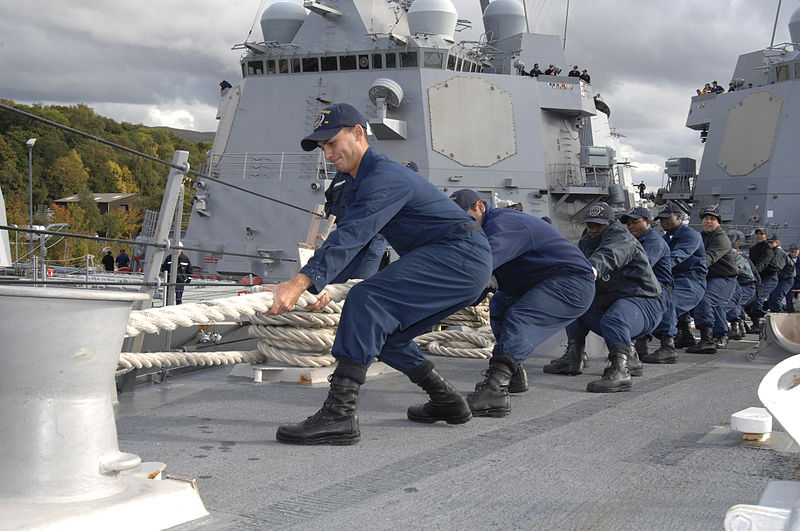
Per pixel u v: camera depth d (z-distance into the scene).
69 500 1.85
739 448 3.08
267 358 4.92
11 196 36.41
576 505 2.26
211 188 17.64
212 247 17.33
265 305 4.00
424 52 17.34
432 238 3.21
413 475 2.62
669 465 2.77
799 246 22.39
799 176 23.38
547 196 18.34
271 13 18.34
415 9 17.75
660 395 4.69
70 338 1.86
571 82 19.12
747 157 24.34
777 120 23.81
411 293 3.17
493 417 3.87
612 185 20.38
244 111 18.23
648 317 5.20
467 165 17.56
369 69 17.52
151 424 3.46
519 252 4.34
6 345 1.82
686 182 27.67
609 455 2.95
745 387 5.04
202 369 5.41
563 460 2.86
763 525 1.32
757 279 12.05
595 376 5.71
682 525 2.06
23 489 1.83
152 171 51.03
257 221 17.06
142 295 1.97
